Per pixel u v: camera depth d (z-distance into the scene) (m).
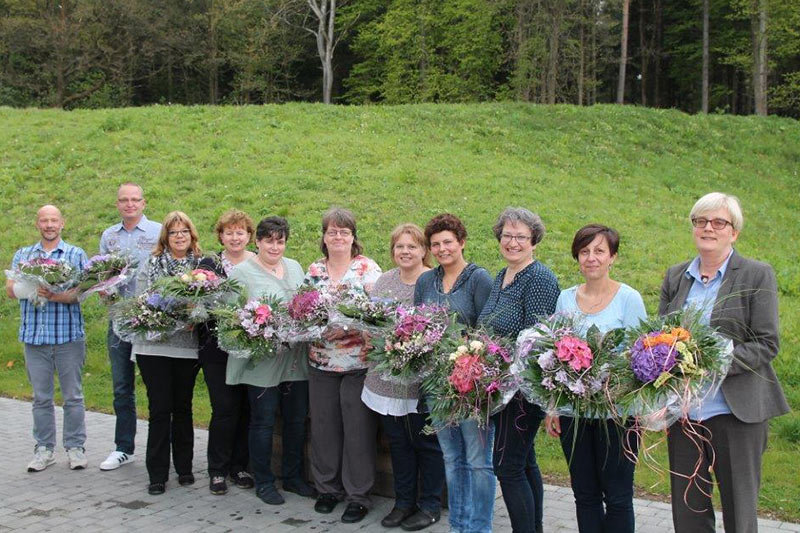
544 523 4.98
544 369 3.65
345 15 37.78
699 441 3.79
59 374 6.19
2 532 4.86
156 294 5.33
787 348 8.62
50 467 6.20
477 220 13.34
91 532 4.86
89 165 16.61
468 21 31.61
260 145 17.39
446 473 4.66
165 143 17.62
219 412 5.54
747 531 3.65
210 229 13.25
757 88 27.56
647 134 20.86
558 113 21.48
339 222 5.33
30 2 34.38
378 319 4.72
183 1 36.53
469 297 4.71
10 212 14.56
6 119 19.92
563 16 27.31
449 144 18.16
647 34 40.31
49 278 5.84
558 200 14.95
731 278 3.78
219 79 41.44
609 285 4.06
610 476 3.83
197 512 5.22
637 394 3.47
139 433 7.25
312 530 4.89
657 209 15.63
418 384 4.80
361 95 38.75
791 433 6.57
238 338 5.02
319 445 5.28
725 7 34.78
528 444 4.16
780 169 20.62
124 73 37.38
